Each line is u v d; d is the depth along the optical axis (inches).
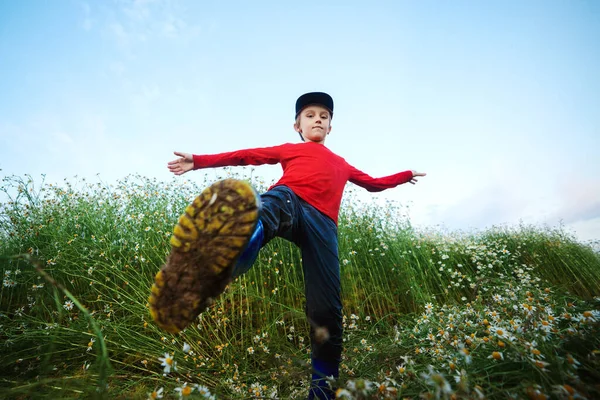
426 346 75.5
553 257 182.9
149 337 85.7
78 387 60.1
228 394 70.0
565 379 42.6
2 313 89.8
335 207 79.7
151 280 112.6
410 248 159.9
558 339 54.3
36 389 60.2
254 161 88.4
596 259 179.3
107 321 87.6
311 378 65.9
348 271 131.1
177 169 86.7
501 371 50.7
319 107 96.9
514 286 113.4
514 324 61.1
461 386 41.0
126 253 127.5
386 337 93.4
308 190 75.9
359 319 115.5
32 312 97.0
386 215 173.8
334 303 69.4
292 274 131.0
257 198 46.8
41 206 136.3
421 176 116.6
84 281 111.8
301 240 73.4
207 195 46.9
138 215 138.9
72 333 82.0
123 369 77.7
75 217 136.0
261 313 104.9
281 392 71.6
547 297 82.6
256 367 85.7
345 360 84.2
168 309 46.1
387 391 49.6
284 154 87.1
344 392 42.6
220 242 45.4
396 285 140.9
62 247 117.3
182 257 45.8
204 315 97.7
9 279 98.9
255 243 54.8
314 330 66.7
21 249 114.5
